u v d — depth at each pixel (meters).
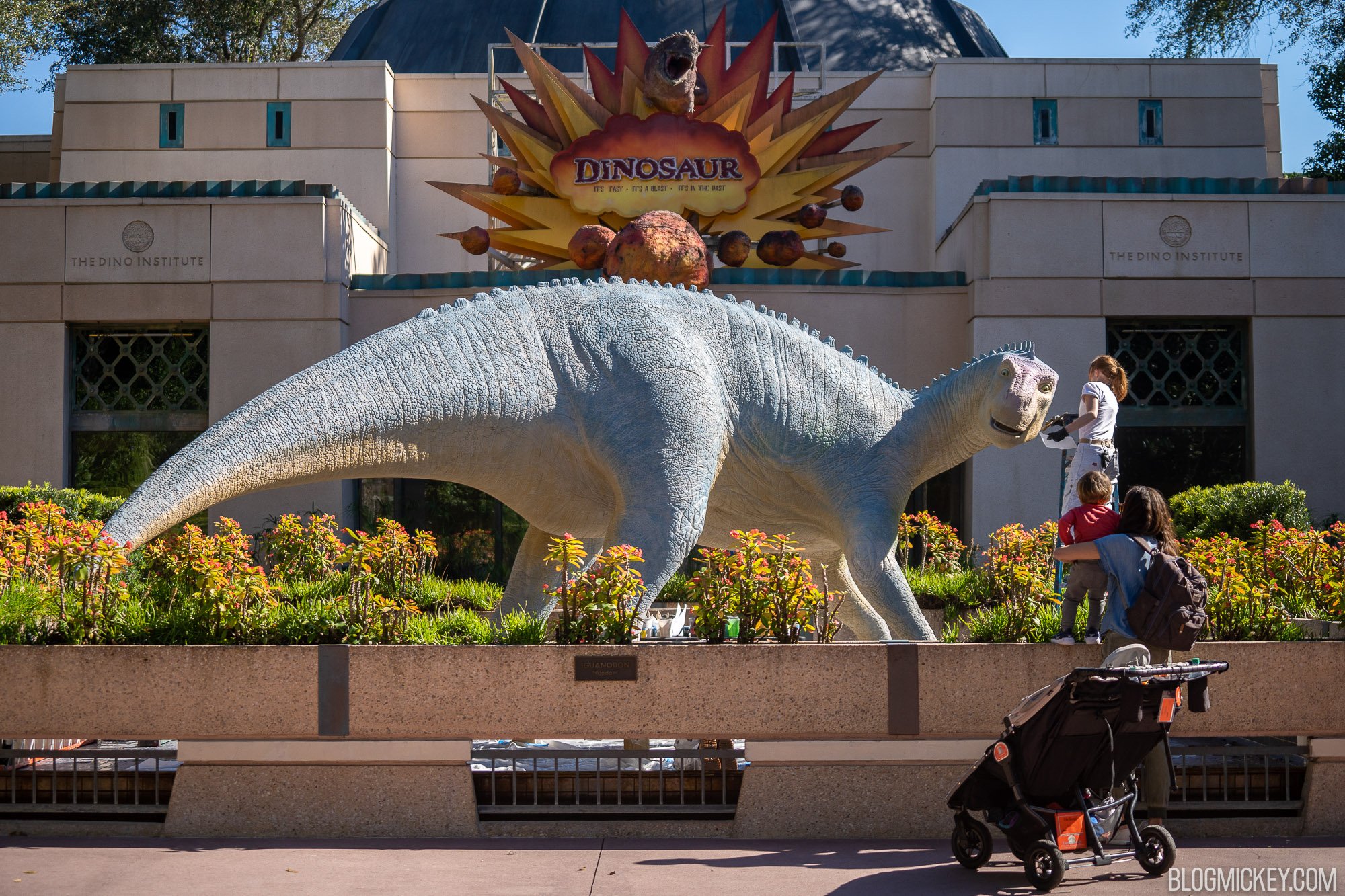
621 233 13.92
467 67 24.34
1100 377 8.06
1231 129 21.06
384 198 20.88
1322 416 15.86
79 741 8.04
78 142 20.92
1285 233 15.98
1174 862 5.88
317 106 21.00
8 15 28.20
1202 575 6.96
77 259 16.12
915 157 21.62
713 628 6.80
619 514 7.72
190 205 16.16
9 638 6.60
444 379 7.56
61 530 7.07
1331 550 7.83
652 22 24.92
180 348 16.42
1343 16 22.23
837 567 8.97
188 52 30.73
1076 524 6.62
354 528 16.27
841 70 24.70
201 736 6.43
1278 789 6.77
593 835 6.52
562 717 6.42
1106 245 15.98
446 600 9.75
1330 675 6.57
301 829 6.48
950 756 6.52
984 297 15.91
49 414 16.03
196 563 7.07
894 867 5.96
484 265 21.36
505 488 7.96
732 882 5.70
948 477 16.62
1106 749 5.66
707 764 7.04
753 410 8.12
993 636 7.06
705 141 16.73
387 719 6.41
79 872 5.79
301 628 6.69
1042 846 5.57
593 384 7.80
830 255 17.89
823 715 6.47
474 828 6.48
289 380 7.38
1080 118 21.09
